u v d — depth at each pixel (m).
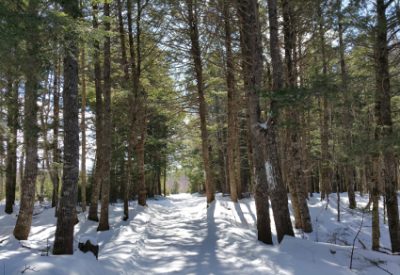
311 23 11.97
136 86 17.64
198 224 14.52
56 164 15.20
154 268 7.81
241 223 14.92
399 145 8.08
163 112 20.84
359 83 8.85
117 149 25.17
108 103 14.10
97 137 16.50
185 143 27.83
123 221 15.66
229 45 16.22
